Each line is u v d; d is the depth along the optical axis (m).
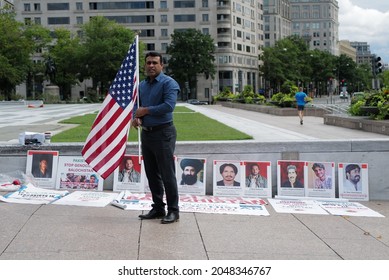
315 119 27.12
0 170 8.53
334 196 8.10
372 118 18.22
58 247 5.18
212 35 108.69
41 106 56.69
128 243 5.38
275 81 119.69
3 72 69.44
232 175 8.14
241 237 5.71
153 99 6.26
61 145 8.49
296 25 192.88
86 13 108.06
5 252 4.99
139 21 108.25
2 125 20.62
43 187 8.43
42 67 87.88
